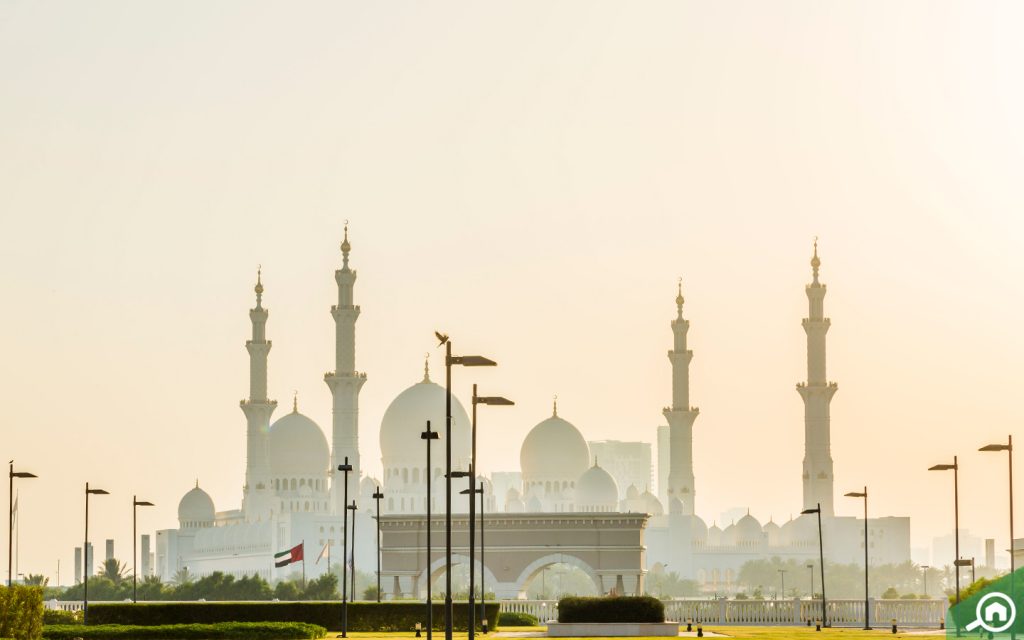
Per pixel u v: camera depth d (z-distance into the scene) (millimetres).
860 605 196875
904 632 161625
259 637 140000
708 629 173250
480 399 122375
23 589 115625
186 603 165125
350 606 167250
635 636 149875
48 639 134500
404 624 167875
